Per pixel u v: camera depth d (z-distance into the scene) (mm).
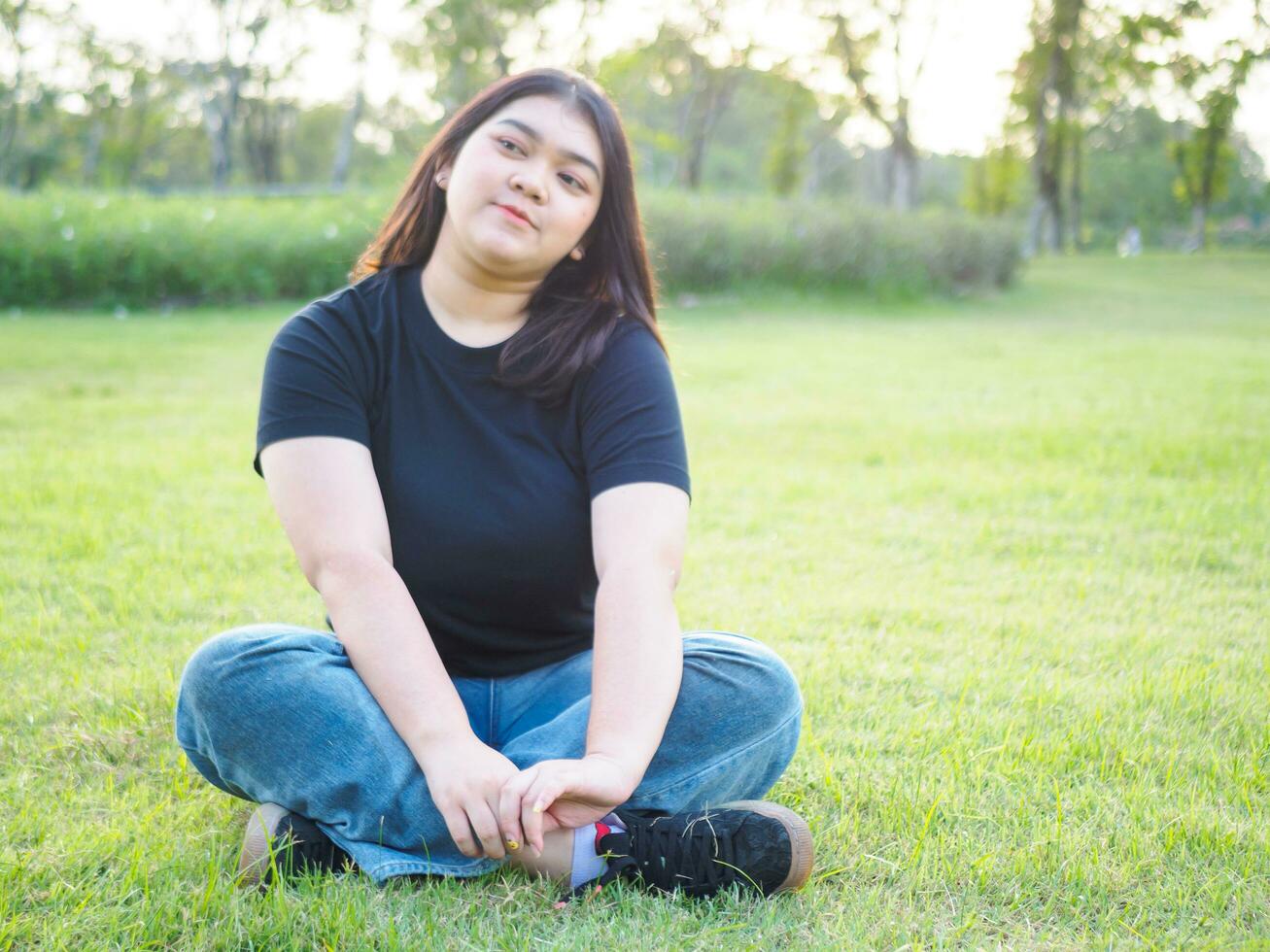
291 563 3576
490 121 1843
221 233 13703
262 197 21516
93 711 2355
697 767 1750
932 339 11297
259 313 13000
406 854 1663
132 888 1611
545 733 1709
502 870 1689
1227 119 37156
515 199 1777
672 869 1639
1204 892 1681
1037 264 25172
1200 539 4016
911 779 2082
